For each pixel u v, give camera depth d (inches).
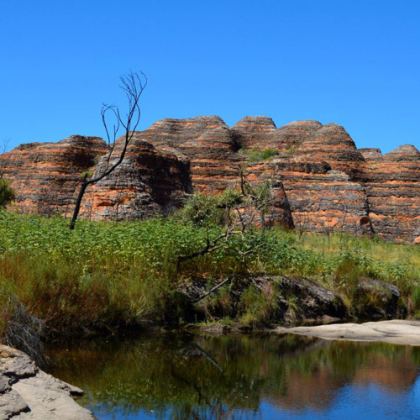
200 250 730.8
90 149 2267.5
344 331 685.3
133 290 628.7
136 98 973.8
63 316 563.8
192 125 2733.8
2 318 437.7
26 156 2257.6
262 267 783.1
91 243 671.1
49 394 367.9
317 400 426.9
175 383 459.2
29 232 682.2
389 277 940.6
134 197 1941.4
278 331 681.0
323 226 2084.2
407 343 635.5
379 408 408.8
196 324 663.1
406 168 2304.4
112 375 466.3
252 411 401.4
